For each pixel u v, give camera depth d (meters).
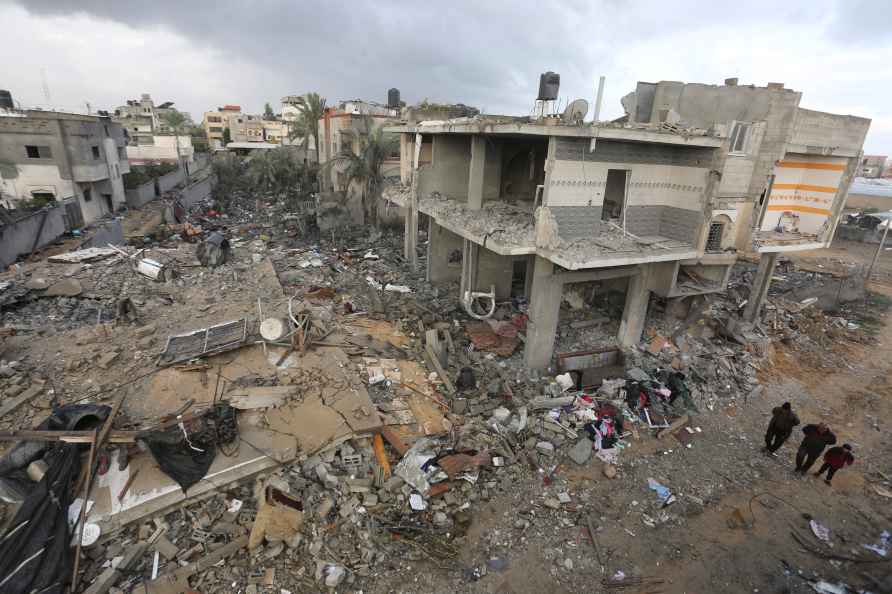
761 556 9.38
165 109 100.12
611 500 10.50
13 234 21.92
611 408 13.05
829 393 15.73
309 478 9.53
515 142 18.22
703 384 14.91
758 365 16.72
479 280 19.62
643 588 8.55
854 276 25.12
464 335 16.97
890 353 18.88
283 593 7.70
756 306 19.53
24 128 28.45
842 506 10.81
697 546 9.52
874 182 74.06
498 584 8.41
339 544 8.59
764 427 13.66
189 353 12.23
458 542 9.10
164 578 7.51
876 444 13.19
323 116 40.41
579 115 12.80
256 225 32.22
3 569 6.78
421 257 26.06
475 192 16.98
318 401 11.12
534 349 14.68
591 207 13.55
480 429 11.94
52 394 10.48
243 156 61.41
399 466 10.30
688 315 18.44
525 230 14.05
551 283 13.98
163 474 8.80
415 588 8.18
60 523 7.60
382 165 30.91
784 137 15.27
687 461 11.95
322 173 34.44
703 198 13.77
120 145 37.38
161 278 17.88
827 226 17.75
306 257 23.89
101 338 13.09
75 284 16.03
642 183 14.39
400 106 37.56
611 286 19.69
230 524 8.45
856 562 9.34
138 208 38.16
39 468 8.23
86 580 7.38
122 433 8.98
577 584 8.54
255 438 9.85
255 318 14.74
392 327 16.70
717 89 16.05
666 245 14.07
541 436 12.05
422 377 13.78
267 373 11.95
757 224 17.86
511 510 9.97
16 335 13.05
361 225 31.72
